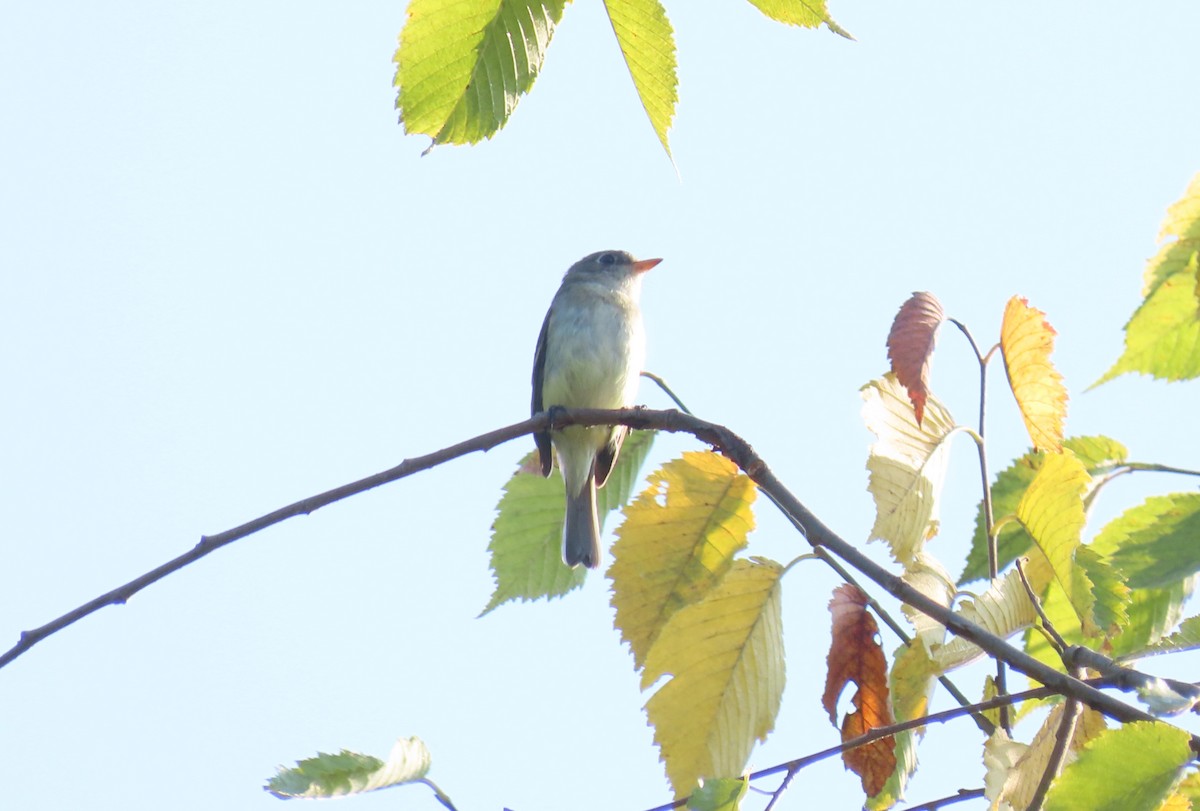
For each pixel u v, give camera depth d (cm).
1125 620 614
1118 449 734
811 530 637
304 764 520
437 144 355
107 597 616
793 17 361
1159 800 452
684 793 620
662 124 370
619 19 363
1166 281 661
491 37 351
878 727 621
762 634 633
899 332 591
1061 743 575
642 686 630
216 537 636
